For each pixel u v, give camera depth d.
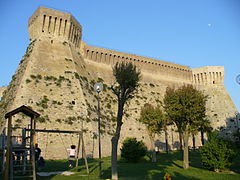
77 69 51.62
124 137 50.34
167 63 77.44
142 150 31.97
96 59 62.31
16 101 39.91
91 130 41.94
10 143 16.62
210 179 17.77
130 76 18.56
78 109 44.03
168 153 46.62
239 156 34.97
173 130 61.41
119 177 18.30
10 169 16.36
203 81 82.56
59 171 21.83
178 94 26.88
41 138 37.22
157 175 19.31
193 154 41.94
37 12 54.28
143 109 37.69
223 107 75.81
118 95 18.58
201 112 26.86
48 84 45.00
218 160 22.45
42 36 52.53
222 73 82.62
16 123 36.28
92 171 21.70
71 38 56.81
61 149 37.66
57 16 54.75
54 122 39.97
